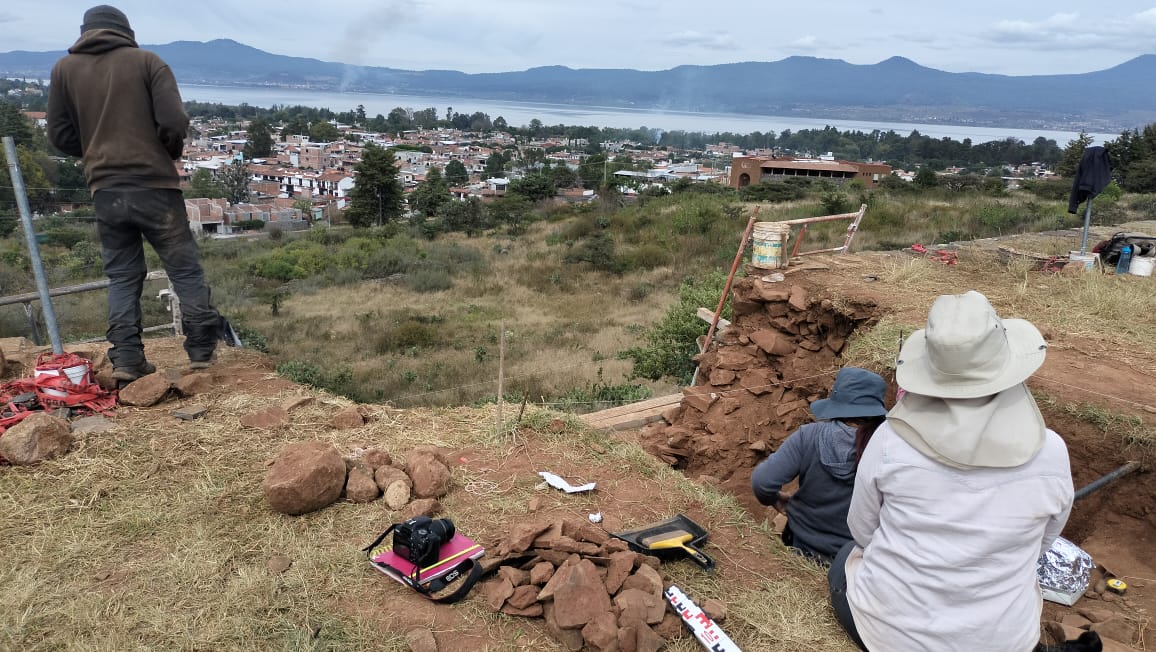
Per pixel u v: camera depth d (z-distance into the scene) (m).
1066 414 4.59
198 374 5.07
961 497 2.23
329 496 3.59
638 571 3.01
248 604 2.84
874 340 5.92
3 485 3.60
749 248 23.03
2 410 4.36
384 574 3.08
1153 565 3.95
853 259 8.38
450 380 13.37
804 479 3.60
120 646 2.58
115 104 4.46
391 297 22.11
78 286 6.13
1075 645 2.67
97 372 5.01
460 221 38.94
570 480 4.07
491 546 3.29
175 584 2.94
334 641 2.66
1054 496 2.21
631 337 16.44
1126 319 6.45
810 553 3.60
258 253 30.58
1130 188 37.00
